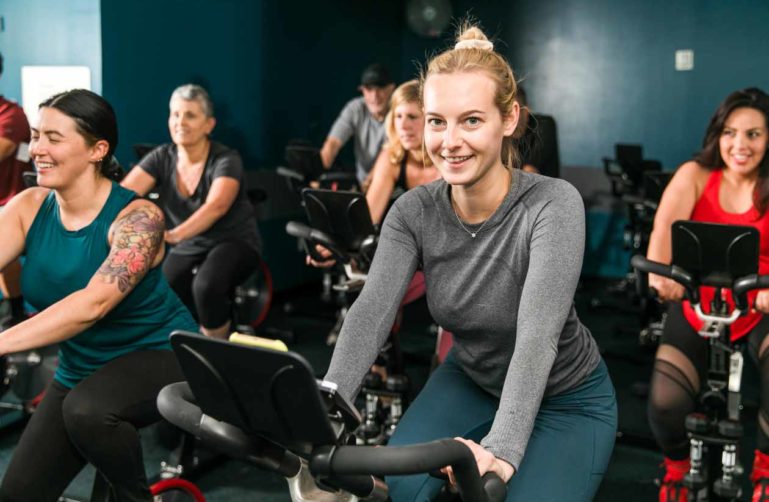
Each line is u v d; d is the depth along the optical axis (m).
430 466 1.09
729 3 5.94
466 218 1.48
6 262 2.06
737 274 2.15
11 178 3.67
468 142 1.32
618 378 4.14
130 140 4.68
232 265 3.70
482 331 1.52
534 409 1.28
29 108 4.63
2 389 3.07
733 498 2.31
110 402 1.93
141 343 2.08
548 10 6.46
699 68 6.07
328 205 2.63
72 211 2.02
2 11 4.68
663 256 2.52
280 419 1.12
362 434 2.85
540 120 3.64
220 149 3.69
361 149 5.25
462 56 1.33
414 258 1.54
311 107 6.14
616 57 6.30
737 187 2.48
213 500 2.85
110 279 1.89
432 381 1.65
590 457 1.49
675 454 2.44
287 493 2.92
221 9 5.25
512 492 1.40
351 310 1.48
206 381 1.15
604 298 5.85
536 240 1.40
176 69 4.94
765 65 5.89
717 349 2.27
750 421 3.54
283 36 5.79
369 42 6.69
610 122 6.38
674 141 6.21
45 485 2.01
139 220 1.99
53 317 1.82
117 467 1.98
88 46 4.49
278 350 1.05
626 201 5.11
